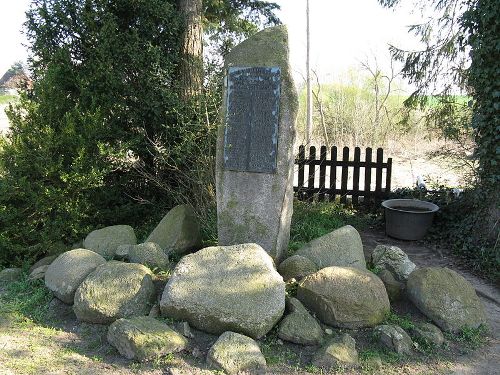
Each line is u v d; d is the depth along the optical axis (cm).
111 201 681
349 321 384
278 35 490
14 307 431
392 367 349
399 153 1434
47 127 566
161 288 432
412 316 412
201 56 744
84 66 668
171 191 670
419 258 629
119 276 413
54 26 663
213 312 369
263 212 489
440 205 739
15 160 561
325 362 345
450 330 395
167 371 335
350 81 1681
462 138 904
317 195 868
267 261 405
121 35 665
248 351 345
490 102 585
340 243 482
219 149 499
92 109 635
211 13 976
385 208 723
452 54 864
